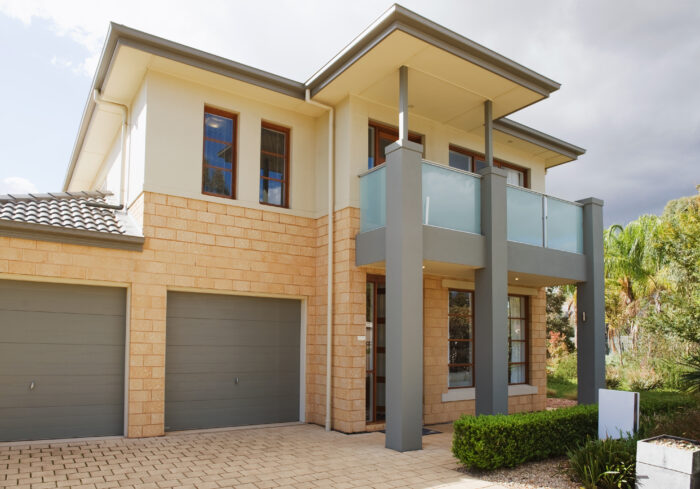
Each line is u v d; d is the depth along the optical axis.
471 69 8.73
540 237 10.25
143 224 8.45
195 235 8.92
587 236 11.09
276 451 7.40
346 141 9.66
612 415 7.05
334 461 6.91
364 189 9.44
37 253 7.56
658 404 9.30
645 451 5.39
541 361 12.94
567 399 15.63
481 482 6.06
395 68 8.70
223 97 9.53
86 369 7.96
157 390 8.24
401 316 7.79
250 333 9.54
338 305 9.42
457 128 11.41
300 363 10.05
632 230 18.09
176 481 5.80
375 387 9.72
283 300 10.01
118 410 8.15
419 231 8.13
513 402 12.19
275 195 10.16
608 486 5.77
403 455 7.33
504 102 10.02
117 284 8.19
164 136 8.83
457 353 11.34
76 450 7.07
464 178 9.20
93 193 10.58
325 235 9.96
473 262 8.88
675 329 13.98
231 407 9.18
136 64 8.62
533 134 12.34
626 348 18.14
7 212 7.87
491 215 9.08
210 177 9.41
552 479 6.17
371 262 8.86
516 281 11.37
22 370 7.51
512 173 13.19
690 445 5.49
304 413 9.83
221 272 9.12
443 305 11.01
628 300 17.88
